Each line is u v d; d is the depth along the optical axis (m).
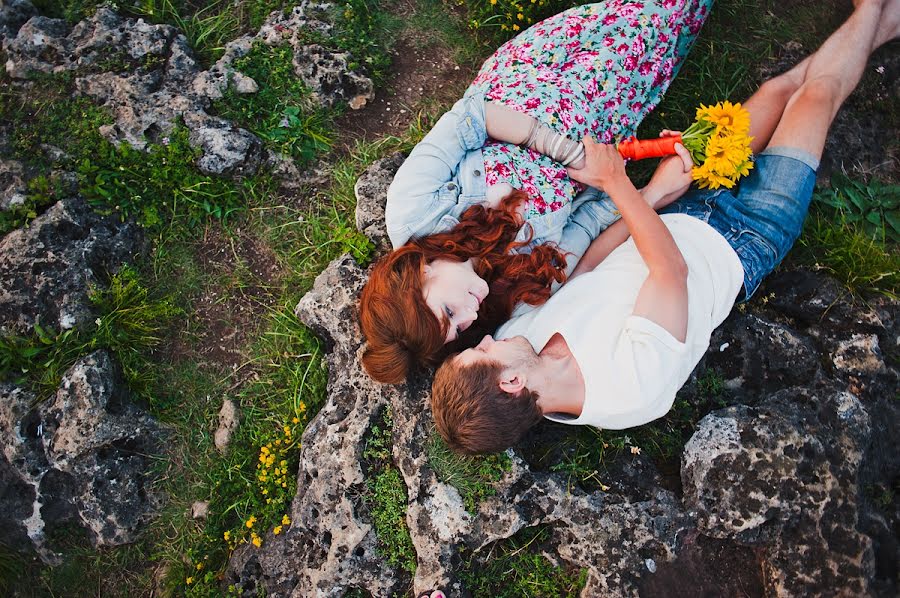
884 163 3.22
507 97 2.53
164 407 2.97
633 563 2.49
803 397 2.62
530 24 3.23
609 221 2.73
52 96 3.08
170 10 3.29
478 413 2.22
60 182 2.98
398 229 2.47
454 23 3.34
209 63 3.27
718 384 2.70
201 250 3.12
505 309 2.55
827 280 2.86
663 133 2.66
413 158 2.50
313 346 2.99
